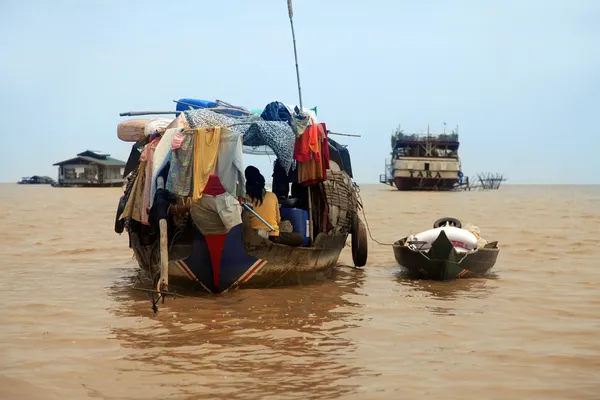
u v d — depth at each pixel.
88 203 47.41
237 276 11.69
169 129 11.33
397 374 7.36
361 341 8.70
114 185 100.44
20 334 8.98
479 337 8.91
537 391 6.86
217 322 9.70
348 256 17.62
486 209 40.78
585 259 16.47
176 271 11.66
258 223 11.72
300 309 10.59
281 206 12.95
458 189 97.31
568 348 8.37
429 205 46.66
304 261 12.40
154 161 11.20
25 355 8.01
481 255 13.56
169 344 8.53
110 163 99.38
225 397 6.67
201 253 11.29
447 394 6.77
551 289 12.41
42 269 14.80
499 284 13.02
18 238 21.34
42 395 6.71
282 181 13.52
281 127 11.77
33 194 69.75
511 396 6.73
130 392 6.80
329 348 8.37
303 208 13.37
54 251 18.02
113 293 11.91
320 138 12.55
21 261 16.08
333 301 11.25
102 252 17.84
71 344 8.51
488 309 10.66
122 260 16.30
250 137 11.80
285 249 11.84
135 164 13.24
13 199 54.88
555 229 24.92
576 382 7.12
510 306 10.90
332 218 13.92
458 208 42.09
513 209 40.81
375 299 11.47
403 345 8.52
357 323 9.67
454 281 13.37
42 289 12.30
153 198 11.22
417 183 89.38
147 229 11.99
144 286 12.62
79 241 20.59
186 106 13.66
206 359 7.89
